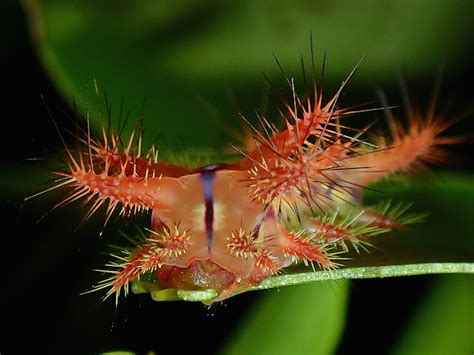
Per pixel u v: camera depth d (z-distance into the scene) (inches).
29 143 4.5
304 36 4.6
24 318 4.1
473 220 4.2
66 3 4.4
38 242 4.3
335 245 3.8
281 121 4.3
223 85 4.5
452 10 4.6
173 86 4.5
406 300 4.1
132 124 4.4
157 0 4.5
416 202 4.3
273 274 3.5
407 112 4.6
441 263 3.5
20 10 4.7
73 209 4.3
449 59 4.6
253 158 3.6
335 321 3.9
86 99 4.4
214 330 4.0
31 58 4.7
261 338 3.9
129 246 4.2
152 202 3.5
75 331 4.0
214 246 3.4
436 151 4.4
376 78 4.7
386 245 3.9
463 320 4.0
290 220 3.8
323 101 4.6
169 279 3.5
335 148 3.7
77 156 4.3
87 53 4.4
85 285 4.2
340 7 4.6
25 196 4.4
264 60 4.6
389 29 4.6
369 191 4.4
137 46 4.5
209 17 4.6
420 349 4.0
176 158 4.2
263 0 4.5
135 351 4.0
